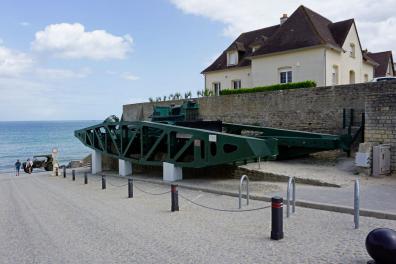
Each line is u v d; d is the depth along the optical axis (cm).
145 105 3350
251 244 663
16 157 6278
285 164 1602
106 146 2225
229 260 588
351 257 577
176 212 974
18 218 1023
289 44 2847
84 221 927
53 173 2888
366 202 919
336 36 3011
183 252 638
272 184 1288
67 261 621
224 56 3691
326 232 716
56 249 694
